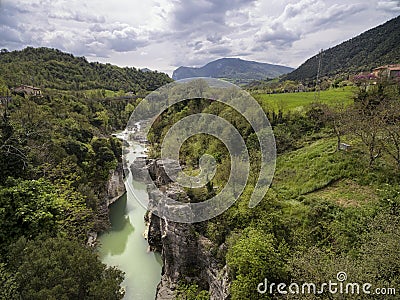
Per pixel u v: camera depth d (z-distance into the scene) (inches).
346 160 945.5
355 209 700.0
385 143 932.6
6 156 935.7
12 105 1929.1
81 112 2669.8
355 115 1012.5
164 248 981.8
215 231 822.5
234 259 610.9
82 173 1476.4
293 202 802.8
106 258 1208.8
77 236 987.9
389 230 515.2
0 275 537.6
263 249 588.1
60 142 1537.9
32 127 1449.3
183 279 876.6
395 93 1257.4
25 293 513.3
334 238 639.1
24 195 770.8
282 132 1264.8
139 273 1101.7
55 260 577.6
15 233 716.0
